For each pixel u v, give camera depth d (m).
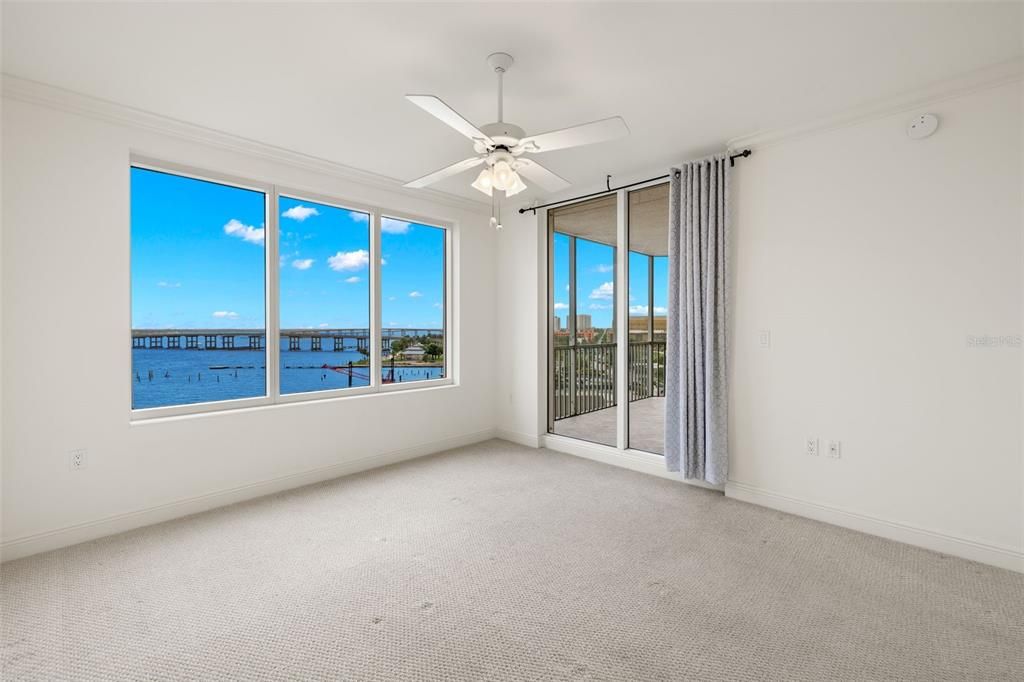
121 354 2.76
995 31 1.98
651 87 2.46
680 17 1.89
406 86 2.45
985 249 2.37
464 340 4.70
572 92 2.51
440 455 4.36
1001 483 2.35
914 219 2.56
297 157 3.42
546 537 2.70
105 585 2.18
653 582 2.22
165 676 1.63
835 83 2.43
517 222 4.79
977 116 2.37
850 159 2.77
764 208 3.11
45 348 2.52
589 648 1.77
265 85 2.45
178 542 2.62
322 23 1.93
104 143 2.68
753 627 1.89
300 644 1.79
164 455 2.92
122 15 1.88
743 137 3.11
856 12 1.86
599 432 4.82
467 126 2.06
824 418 2.90
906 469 2.62
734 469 3.30
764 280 3.12
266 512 3.04
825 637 1.83
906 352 2.60
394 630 1.87
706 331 3.26
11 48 2.11
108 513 2.71
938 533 2.52
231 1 1.80
